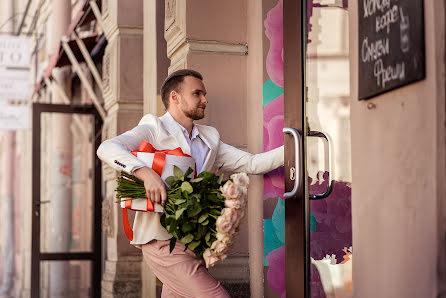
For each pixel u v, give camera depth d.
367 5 2.66
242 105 4.47
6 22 13.26
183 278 3.30
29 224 13.86
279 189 4.13
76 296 7.44
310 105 3.18
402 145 2.44
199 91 3.65
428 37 2.25
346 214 3.21
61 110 8.29
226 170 3.93
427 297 2.29
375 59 2.59
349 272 3.20
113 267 6.33
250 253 4.38
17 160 16.31
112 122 6.62
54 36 10.85
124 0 6.51
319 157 3.21
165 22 4.89
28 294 8.49
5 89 9.80
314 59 3.20
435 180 2.23
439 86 2.20
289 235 3.26
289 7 3.29
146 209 3.30
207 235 3.24
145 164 3.34
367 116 2.70
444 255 2.20
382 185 2.59
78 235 11.17
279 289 4.14
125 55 6.49
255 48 4.35
